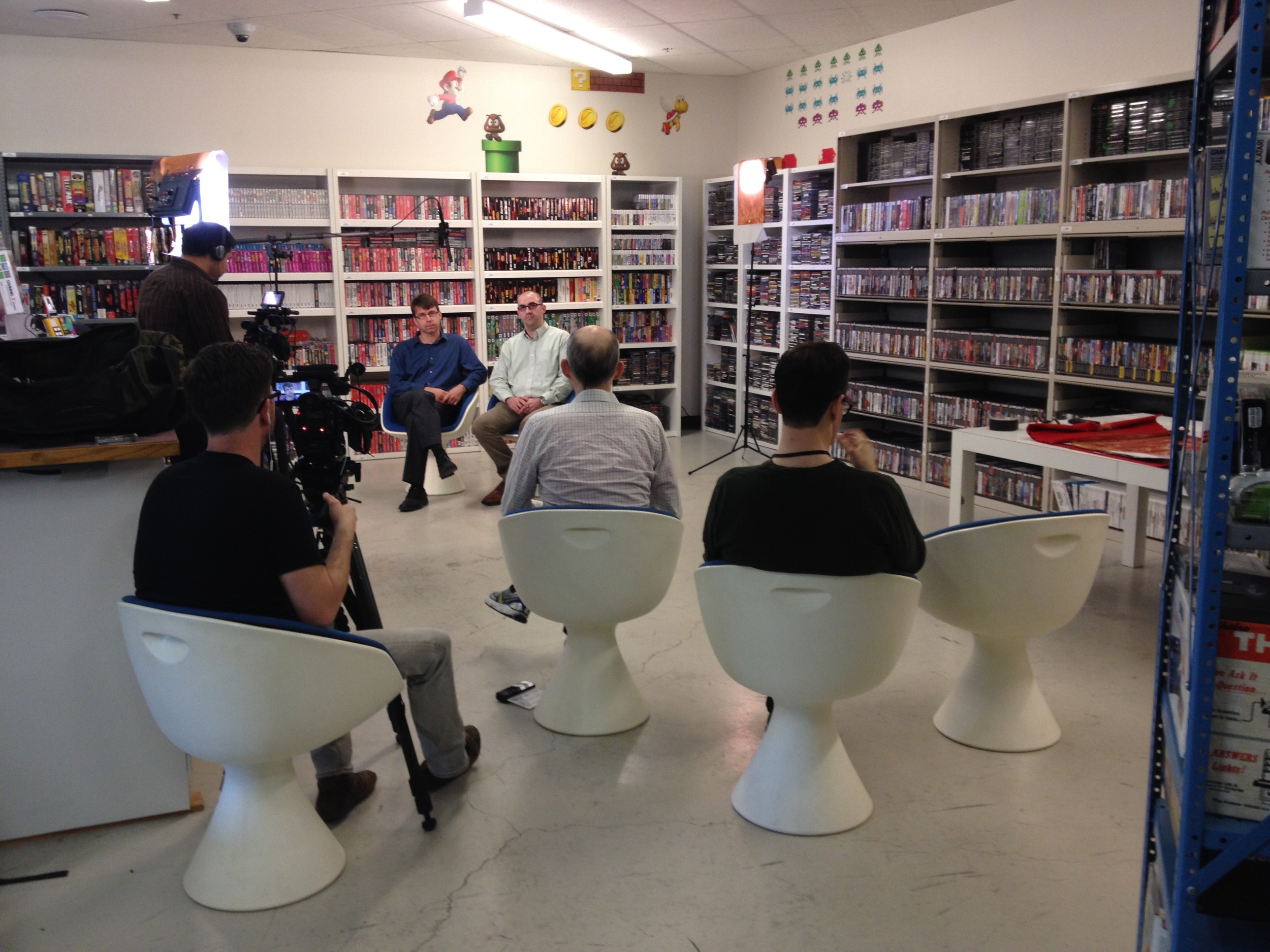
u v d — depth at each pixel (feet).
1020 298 16.98
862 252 21.57
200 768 9.06
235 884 6.84
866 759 8.92
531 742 9.34
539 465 9.61
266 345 12.48
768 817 7.77
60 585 7.42
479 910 6.79
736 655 7.47
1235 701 4.41
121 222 22.56
